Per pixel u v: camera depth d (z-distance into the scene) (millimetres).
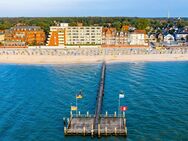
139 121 101125
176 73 183625
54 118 105625
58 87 149375
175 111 111188
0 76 180625
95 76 175000
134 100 124812
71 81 162500
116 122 97125
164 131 93562
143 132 92750
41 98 130375
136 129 94750
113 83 155750
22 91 143000
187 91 139250
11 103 123812
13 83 160625
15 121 103562
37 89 146375
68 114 109125
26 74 186125
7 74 187000
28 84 157625
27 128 97312
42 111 113188
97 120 98500
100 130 90000
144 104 119438
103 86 144375
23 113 111375
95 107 114812
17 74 186500
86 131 90438
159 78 168375
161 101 123500
